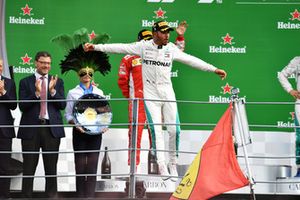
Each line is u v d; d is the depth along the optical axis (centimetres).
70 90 2683
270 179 2816
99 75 2869
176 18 2878
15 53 2864
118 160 2852
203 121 2875
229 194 2809
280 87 2875
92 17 2881
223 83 2880
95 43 2794
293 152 2867
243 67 2886
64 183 2836
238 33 2886
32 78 2617
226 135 2341
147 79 2641
